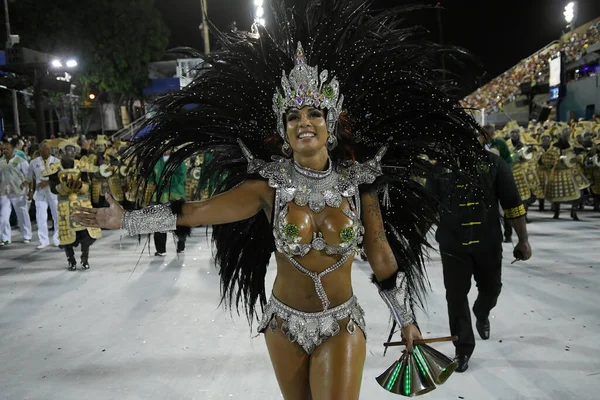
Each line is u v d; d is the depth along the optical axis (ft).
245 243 9.05
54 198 30.40
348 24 8.20
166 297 19.19
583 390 11.07
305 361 7.63
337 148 8.19
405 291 8.50
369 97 8.52
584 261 22.59
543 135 35.86
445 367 7.39
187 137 8.70
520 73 93.25
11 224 38.86
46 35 67.92
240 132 8.63
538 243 26.84
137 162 8.83
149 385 12.03
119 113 84.74
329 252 7.40
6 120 73.97
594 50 67.41
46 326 16.42
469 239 12.11
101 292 20.22
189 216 7.60
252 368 12.80
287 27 8.52
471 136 8.45
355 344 7.54
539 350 13.20
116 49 73.46
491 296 13.07
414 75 8.45
